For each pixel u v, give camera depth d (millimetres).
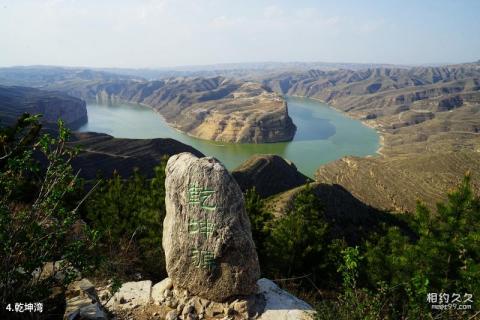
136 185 24469
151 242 18672
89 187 35688
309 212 26672
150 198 21078
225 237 11828
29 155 8430
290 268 21547
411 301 9922
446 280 15859
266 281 13398
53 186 8148
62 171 8305
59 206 8328
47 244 8016
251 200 23219
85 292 10359
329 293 19781
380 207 106438
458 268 16438
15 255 8078
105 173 96812
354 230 56406
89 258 8773
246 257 11914
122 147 120375
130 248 18047
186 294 12266
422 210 18766
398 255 18641
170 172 12922
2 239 7566
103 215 21344
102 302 12133
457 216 17750
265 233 22391
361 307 9727
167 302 12109
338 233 50375
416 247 17391
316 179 131125
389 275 18297
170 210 12844
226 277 11914
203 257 12078
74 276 8445
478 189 103375
